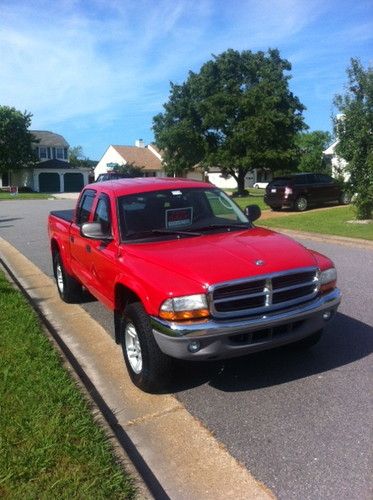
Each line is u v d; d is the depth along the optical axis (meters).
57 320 7.28
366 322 6.46
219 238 5.21
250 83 37.84
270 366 5.23
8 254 13.32
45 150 64.75
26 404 4.27
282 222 16.92
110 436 3.91
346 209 20.66
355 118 15.30
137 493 3.24
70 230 7.25
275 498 3.28
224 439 4.00
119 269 5.06
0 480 3.28
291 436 3.97
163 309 4.26
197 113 37.41
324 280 4.77
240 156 36.66
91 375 5.35
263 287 4.39
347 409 4.32
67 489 3.19
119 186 6.09
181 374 5.14
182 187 6.04
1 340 5.85
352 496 3.25
